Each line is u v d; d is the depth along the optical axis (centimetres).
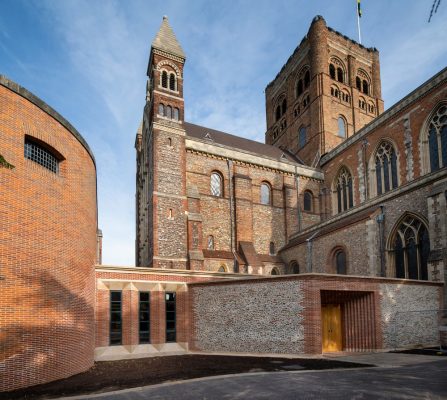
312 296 1981
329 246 3394
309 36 5578
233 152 4225
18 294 1284
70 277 1570
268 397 1103
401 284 2236
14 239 1295
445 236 2377
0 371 1195
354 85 5612
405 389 1155
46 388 1255
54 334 1415
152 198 3625
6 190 1285
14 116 1346
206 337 2248
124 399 1109
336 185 4591
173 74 4056
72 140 1673
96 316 2131
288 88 6059
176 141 3844
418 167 3412
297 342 1977
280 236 4338
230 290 2222
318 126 5162
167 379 1406
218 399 1096
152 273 2319
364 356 1934
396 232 2886
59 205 1534
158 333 2262
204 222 3897
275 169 4472
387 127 3822
